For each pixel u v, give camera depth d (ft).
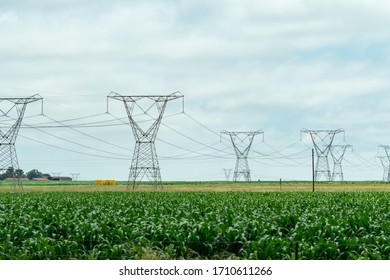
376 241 83.05
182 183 579.48
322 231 91.45
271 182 616.39
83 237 89.45
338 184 530.27
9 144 363.97
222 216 114.93
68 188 419.33
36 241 83.35
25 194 264.93
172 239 89.25
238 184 540.93
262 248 81.46
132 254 82.64
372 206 158.30
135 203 179.11
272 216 117.29
